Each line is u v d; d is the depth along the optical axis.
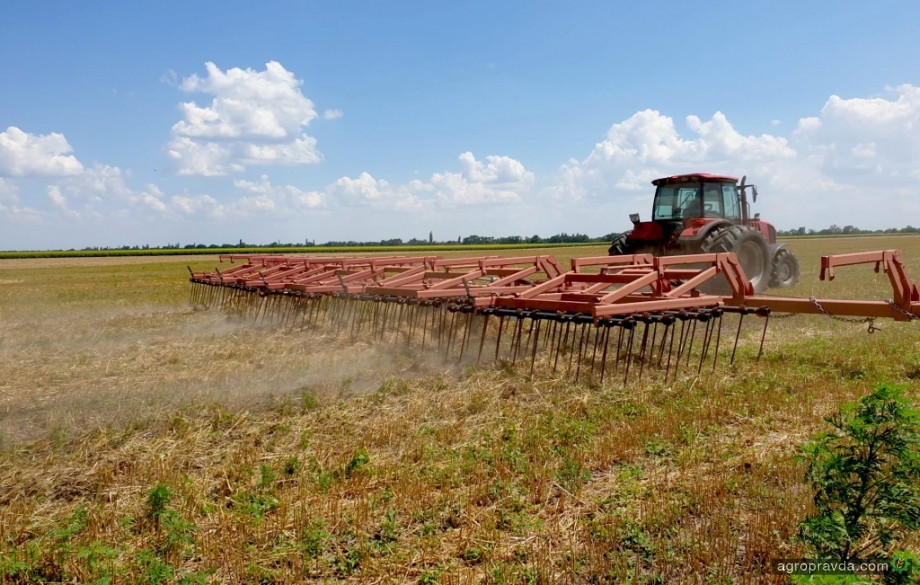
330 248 80.00
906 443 3.14
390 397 7.08
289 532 4.17
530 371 7.84
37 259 59.62
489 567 3.74
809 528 3.28
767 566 3.59
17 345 10.63
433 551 3.93
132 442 5.74
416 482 4.75
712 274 8.61
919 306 8.14
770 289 16.62
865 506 3.29
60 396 7.23
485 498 4.58
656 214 15.63
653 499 4.44
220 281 14.46
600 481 4.86
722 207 15.08
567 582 3.59
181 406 6.70
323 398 6.96
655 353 9.08
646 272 8.78
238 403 6.79
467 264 12.14
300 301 12.59
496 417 6.33
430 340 10.25
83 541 4.07
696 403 6.60
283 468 5.14
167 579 3.66
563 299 8.15
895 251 8.38
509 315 7.91
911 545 3.78
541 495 4.56
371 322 11.84
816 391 6.98
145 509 4.46
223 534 4.15
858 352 8.79
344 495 4.68
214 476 5.09
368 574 3.72
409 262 12.71
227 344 10.23
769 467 4.91
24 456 5.48
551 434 5.76
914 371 7.77
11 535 4.14
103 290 21.09
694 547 3.84
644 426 5.88
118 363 9.02
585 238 117.88
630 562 3.78
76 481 4.98
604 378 7.69
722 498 4.44
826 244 54.12
